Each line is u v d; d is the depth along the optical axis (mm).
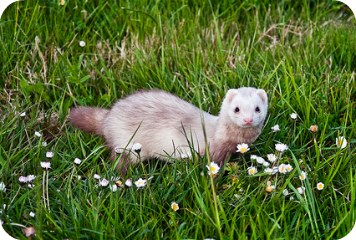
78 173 1743
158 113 1785
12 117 1843
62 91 1951
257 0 2270
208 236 1562
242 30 2225
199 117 1770
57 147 1782
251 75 1957
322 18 2262
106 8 2217
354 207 1632
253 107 1682
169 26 2135
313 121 1838
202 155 1743
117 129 1801
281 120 1855
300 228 1619
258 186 1648
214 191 1557
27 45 2092
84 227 1578
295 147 1793
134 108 1808
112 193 1623
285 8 2303
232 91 1707
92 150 1788
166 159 1781
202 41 2127
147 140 1780
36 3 2168
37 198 1595
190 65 2008
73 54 2084
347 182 1703
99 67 2049
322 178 1704
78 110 1846
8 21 2111
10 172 1706
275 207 1620
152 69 2010
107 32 2174
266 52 2057
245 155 1781
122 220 1620
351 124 1841
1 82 2000
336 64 2080
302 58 2064
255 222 1579
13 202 1640
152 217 1594
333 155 1734
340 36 2137
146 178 1651
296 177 1688
